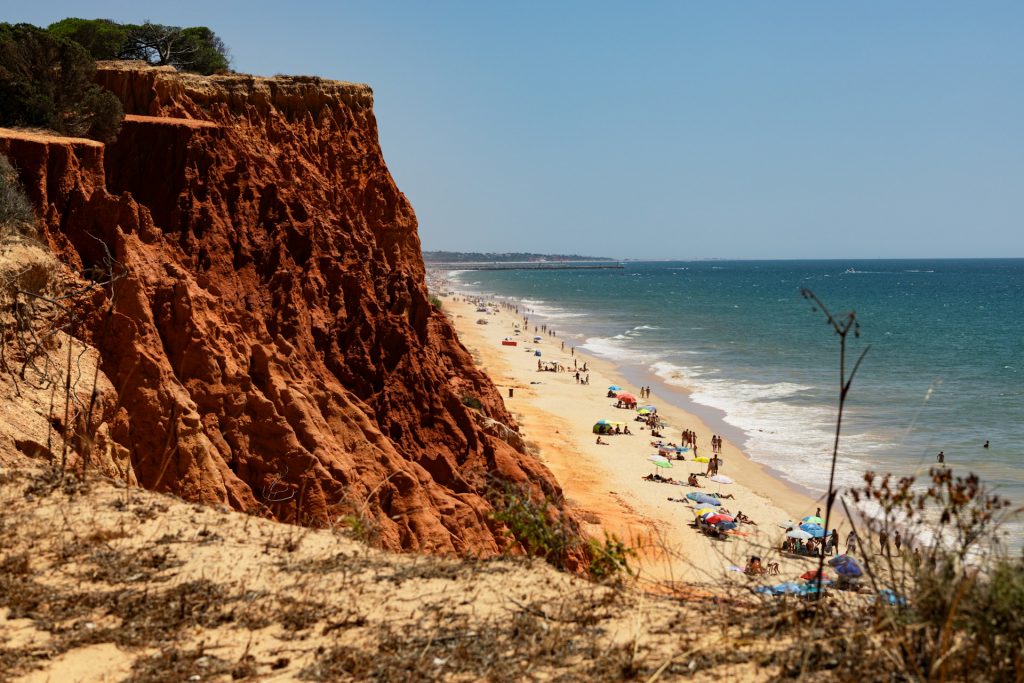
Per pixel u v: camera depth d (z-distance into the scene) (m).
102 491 10.41
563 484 43.25
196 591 7.68
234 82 35.16
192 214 24.59
